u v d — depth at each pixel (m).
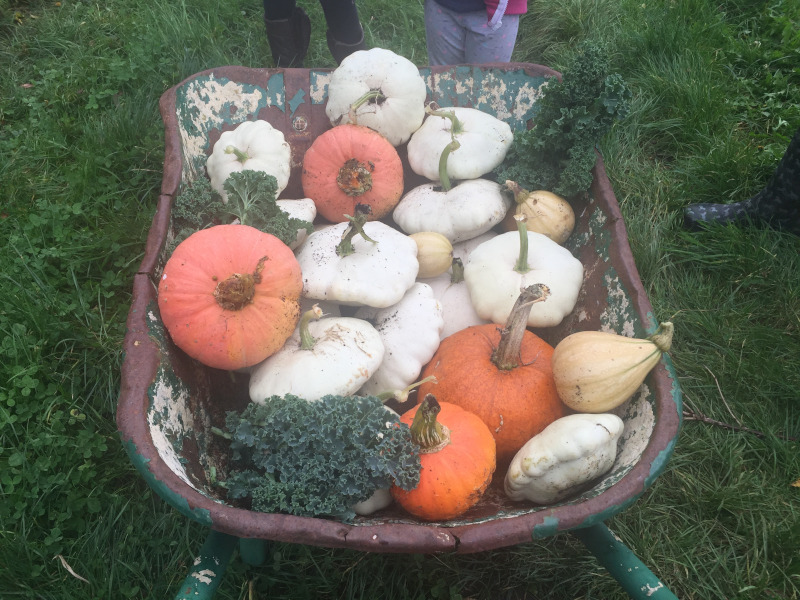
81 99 1.52
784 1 1.76
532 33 1.76
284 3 1.40
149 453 0.63
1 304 1.12
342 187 1.01
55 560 0.91
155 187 1.36
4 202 1.32
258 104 1.07
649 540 0.95
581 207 1.01
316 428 0.70
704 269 1.27
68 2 1.77
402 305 0.92
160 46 1.56
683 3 1.70
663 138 1.49
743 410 1.08
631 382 0.74
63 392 1.04
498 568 0.92
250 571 0.90
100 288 1.21
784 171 1.21
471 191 1.01
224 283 0.77
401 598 0.90
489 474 0.74
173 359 0.78
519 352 0.82
